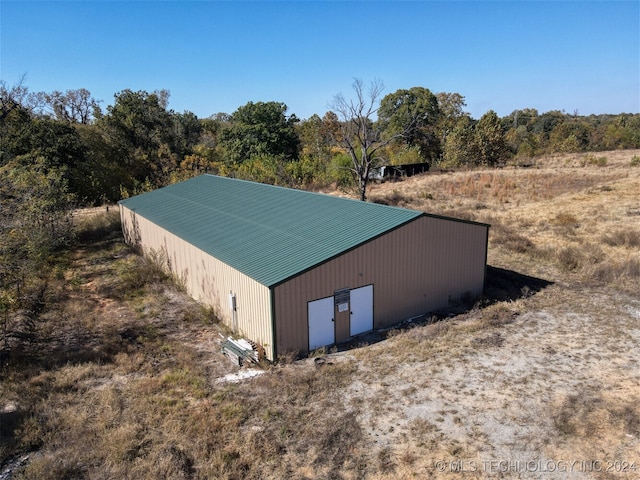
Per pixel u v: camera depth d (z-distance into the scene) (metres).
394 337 15.41
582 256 23.03
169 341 15.36
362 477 8.72
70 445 9.65
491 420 10.39
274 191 24.16
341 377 12.51
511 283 20.47
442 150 72.44
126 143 55.66
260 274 14.25
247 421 10.63
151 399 11.48
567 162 61.69
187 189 28.95
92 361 13.70
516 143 86.50
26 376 12.63
